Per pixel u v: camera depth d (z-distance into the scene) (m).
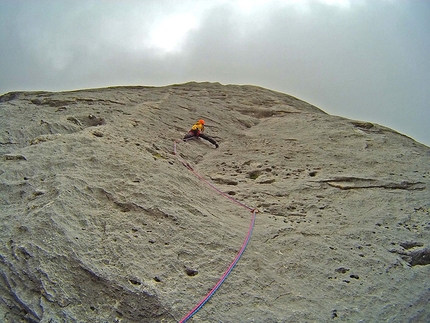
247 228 6.67
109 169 7.11
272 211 7.79
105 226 5.61
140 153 8.44
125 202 6.21
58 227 5.27
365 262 6.17
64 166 6.90
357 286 5.56
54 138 8.20
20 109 11.74
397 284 5.75
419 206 8.40
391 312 5.14
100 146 7.94
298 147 11.91
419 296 5.57
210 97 18.36
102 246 5.23
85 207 5.88
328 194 8.75
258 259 5.71
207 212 6.79
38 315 4.25
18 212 5.64
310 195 8.64
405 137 14.20
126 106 13.74
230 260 5.55
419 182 9.54
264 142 12.60
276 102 18.45
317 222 7.41
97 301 4.52
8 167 6.71
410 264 6.46
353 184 9.31
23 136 9.34
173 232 5.84
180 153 10.19
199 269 5.27
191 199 7.07
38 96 16.16
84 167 6.97
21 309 4.32
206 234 5.99
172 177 7.62
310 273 5.67
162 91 18.11
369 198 8.66
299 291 5.25
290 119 15.77
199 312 4.59
